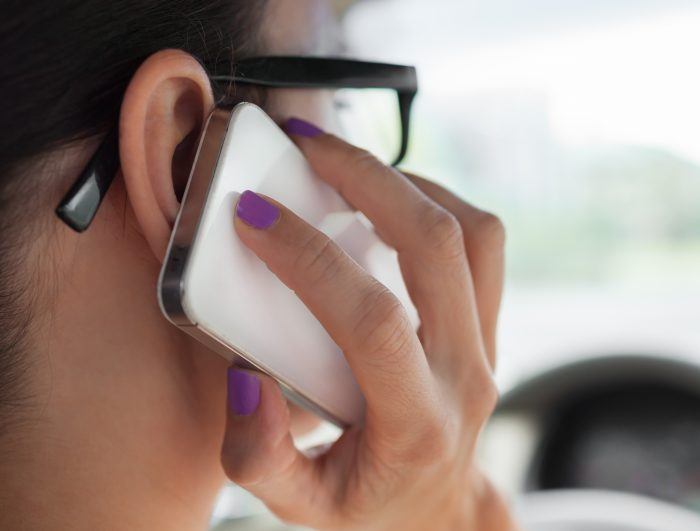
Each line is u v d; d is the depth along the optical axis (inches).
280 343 22.9
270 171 23.1
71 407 21.7
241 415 23.4
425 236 25.9
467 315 26.9
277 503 26.2
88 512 22.3
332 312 21.6
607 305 104.7
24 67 18.9
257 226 21.0
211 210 20.2
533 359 86.4
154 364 23.0
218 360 24.9
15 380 20.6
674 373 75.4
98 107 20.1
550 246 116.0
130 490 23.1
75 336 21.5
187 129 21.5
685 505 75.5
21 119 19.2
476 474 34.1
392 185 26.1
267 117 22.9
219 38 22.7
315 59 25.7
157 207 20.4
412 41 100.7
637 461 77.0
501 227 30.0
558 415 78.4
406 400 23.3
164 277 19.7
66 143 19.9
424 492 27.0
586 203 113.8
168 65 19.6
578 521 50.8
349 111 32.0
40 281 20.7
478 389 27.2
